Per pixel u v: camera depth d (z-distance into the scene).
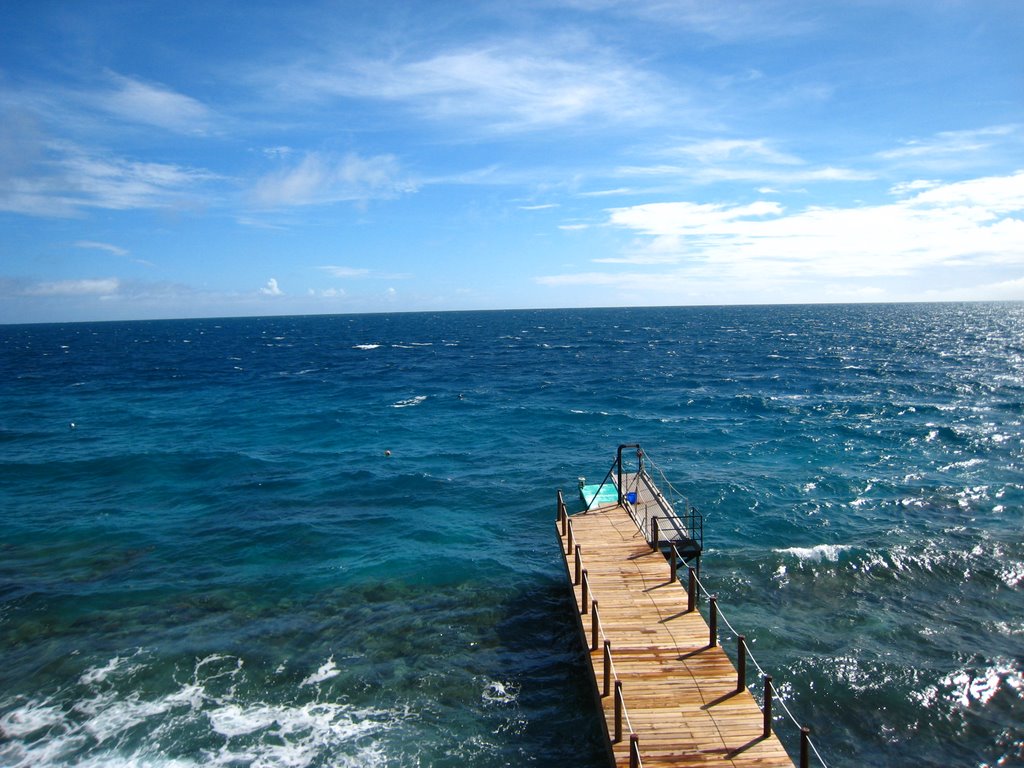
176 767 13.52
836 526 26.16
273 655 17.56
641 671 13.20
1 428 48.50
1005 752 13.74
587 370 83.56
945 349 102.75
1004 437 39.56
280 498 31.17
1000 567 21.81
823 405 52.47
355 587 21.58
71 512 29.28
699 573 21.83
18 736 14.41
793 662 16.73
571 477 34.44
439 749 14.14
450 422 49.88
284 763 13.67
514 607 20.27
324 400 61.31
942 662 16.69
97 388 71.50
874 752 13.87
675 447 40.41
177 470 36.12
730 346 117.56
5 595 20.97
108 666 16.97
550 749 14.18
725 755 10.89
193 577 22.42
